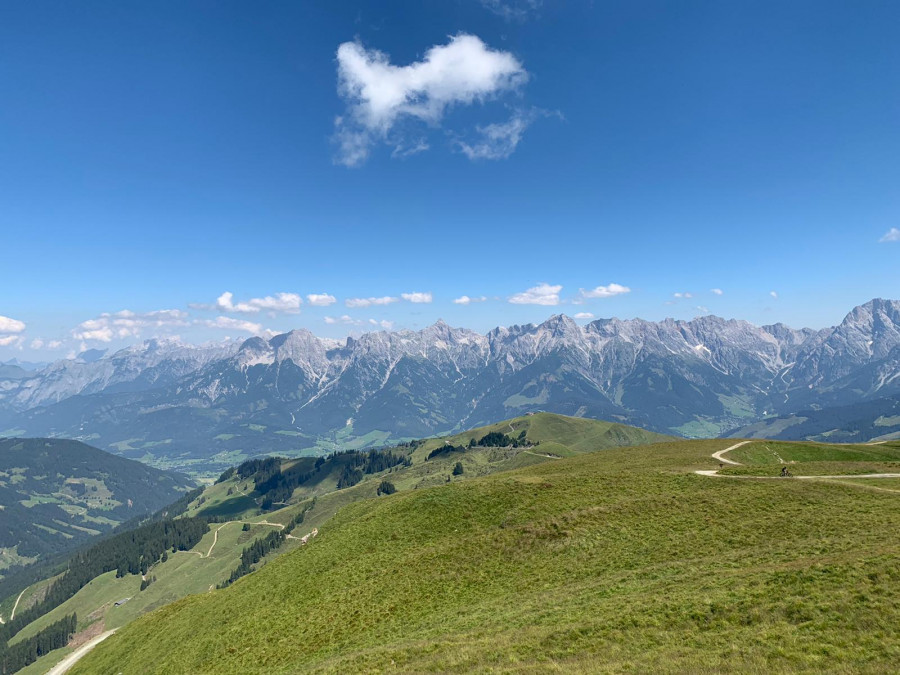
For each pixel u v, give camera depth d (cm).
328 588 5500
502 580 4684
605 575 4262
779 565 3472
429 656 3231
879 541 3641
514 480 7412
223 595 6788
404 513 7038
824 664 2158
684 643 2644
